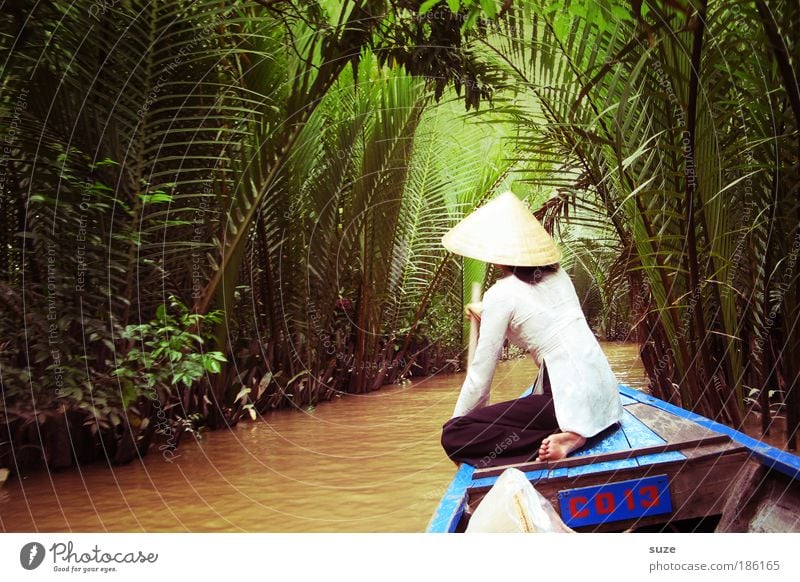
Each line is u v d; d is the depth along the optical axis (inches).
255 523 127.4
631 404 137.9
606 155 161.3
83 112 176.9
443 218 391.2
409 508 135.6
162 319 185.6
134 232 181.3
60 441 174.7
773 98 129.8
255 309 277.3
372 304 340.8
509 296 116.5
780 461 84.1
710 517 94.9
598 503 94.4
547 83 163.3
